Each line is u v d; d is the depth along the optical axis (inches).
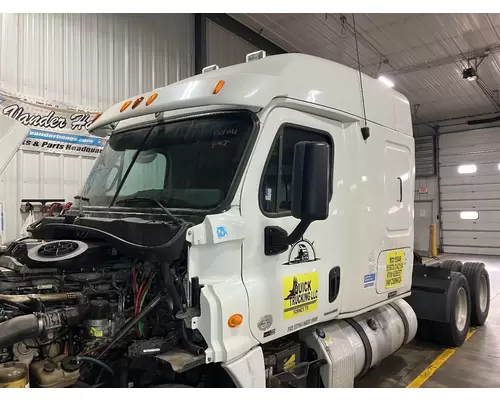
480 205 677.3
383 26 374.0
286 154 115.2
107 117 130.6
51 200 252.5
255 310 102.4
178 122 121.1
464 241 692.7
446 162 709.3
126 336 103.5
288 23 376.5
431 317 218.1
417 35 392.2
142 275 107.4
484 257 642.8
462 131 691.4
